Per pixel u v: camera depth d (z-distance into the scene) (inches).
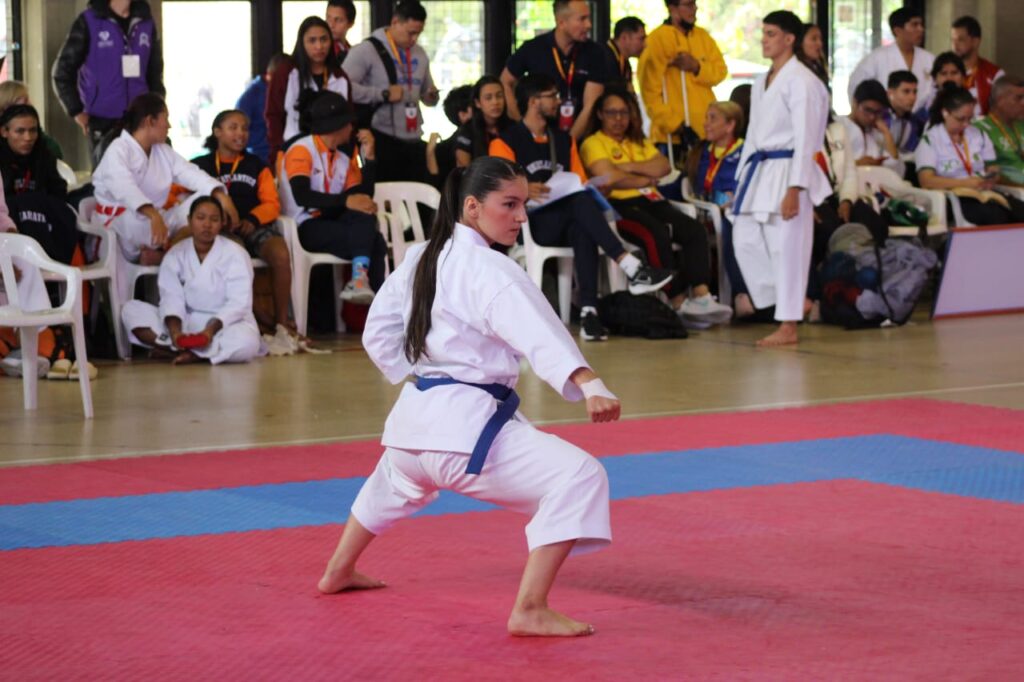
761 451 307.4
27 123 442.3
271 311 490.3
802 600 196.7
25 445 318.3
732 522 244.4
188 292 458.3
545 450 180.4
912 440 318.7
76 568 215.6
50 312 351.9
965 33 647.8
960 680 162.7
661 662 169.8
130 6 535.5
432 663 169.8
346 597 199.3
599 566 215.6
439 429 181.6
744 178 495.2
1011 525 241.0
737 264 535.2
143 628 184.5
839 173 551.5
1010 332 514.3
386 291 190.7
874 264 529.7
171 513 252.5
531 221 512.7
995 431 329.4
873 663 169.0
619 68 574.6
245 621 187.6
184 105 620.1
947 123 591.5
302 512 253.3
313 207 497.0
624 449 310.8
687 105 584.4
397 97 547.2
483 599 197.9
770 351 469.7
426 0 643.5
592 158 529.3
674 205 542.9
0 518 249.0
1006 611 191.2
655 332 503.5
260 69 620.7
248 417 352.5
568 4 534.9
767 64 687.7
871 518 246.8
